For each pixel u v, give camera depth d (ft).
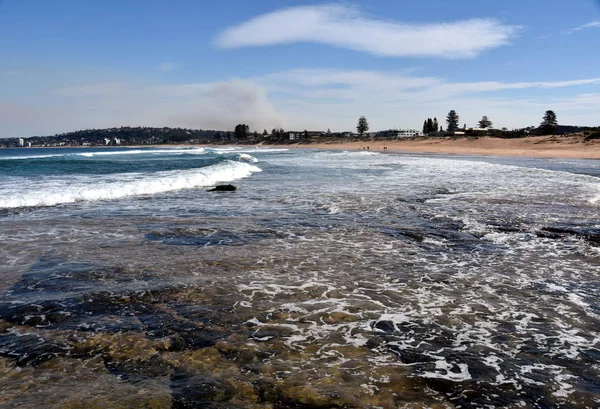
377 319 17.89
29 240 31.60
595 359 14.57
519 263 25.95
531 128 454.81
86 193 53.16
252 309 18.88
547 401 12.13
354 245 30.45
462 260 26.68
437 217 40.45
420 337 16.22
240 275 23.72
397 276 23.58
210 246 30.17
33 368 13.78
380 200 51.62
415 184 69.77
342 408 11.69
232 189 62.23
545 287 21.77
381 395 12.34
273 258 27.14
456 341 15.90
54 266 25.18
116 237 32.76
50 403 11.82
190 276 23.48
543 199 51.52
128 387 12.71
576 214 41.47
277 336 16.22
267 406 11.77
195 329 16.81
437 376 13.44
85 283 22.24
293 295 20.65
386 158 174.60
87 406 11.70
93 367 13.88
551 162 141.38
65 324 17.20
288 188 65.16
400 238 32.48
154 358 14.48
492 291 21.21
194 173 80.53
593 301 19.89
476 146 317.63
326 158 179.32
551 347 15.43
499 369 13.92
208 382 12.98
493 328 17.03
